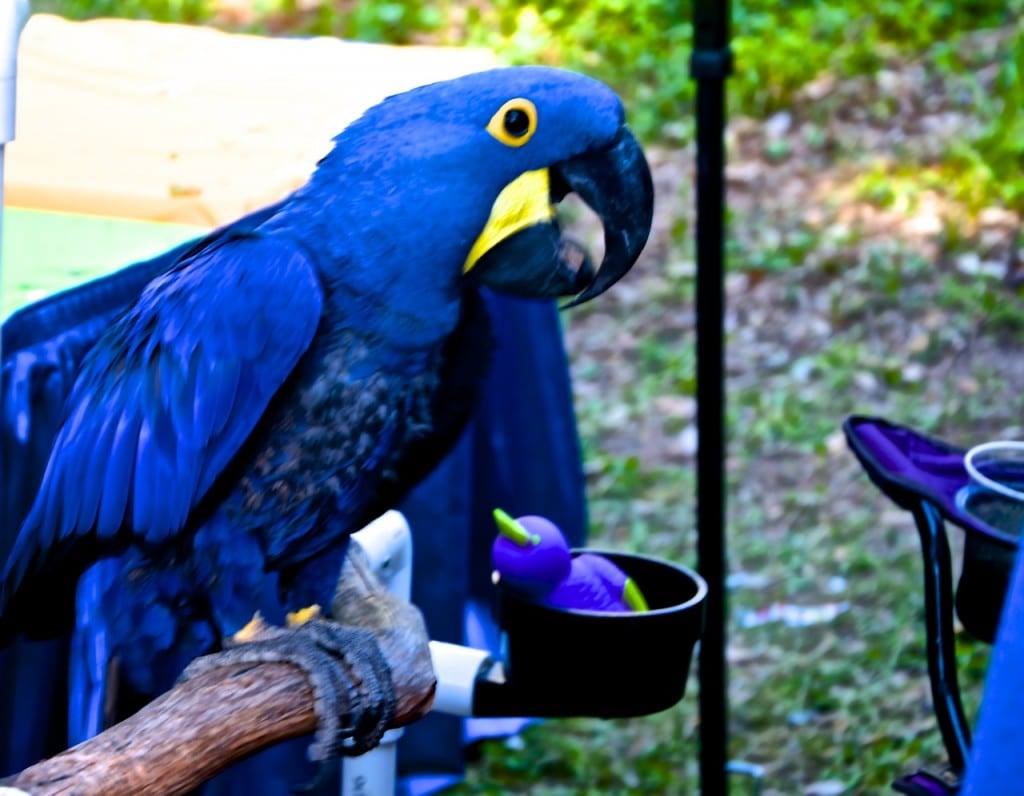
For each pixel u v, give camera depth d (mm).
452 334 2516
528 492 4531
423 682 2295
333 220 2355
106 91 4008
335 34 10328
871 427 2994
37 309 2699
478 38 10195
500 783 4512
